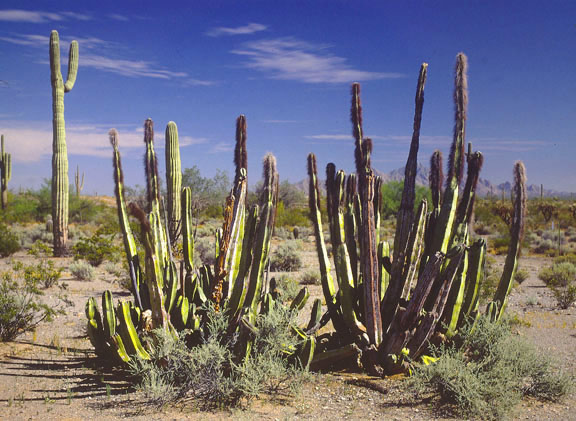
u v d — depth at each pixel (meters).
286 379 5.90
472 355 6.07
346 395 5.52
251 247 6.04
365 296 6.17
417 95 6.32
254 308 5.90
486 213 43.41
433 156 6.64
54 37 20.47
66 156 21.03
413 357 5.98
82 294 12.50
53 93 20.73
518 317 10.23
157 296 5.77
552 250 26.12
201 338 6.02
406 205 6.45
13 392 5.65
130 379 6.07
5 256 20.42
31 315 8.54
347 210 6.68
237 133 6.69
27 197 47.09
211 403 5.28
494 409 5.05
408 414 5.05
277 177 6.06
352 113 6.25
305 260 20.86
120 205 6.99
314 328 6.55
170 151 10.30
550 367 6.06
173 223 10.55
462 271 6.20
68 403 5.30
